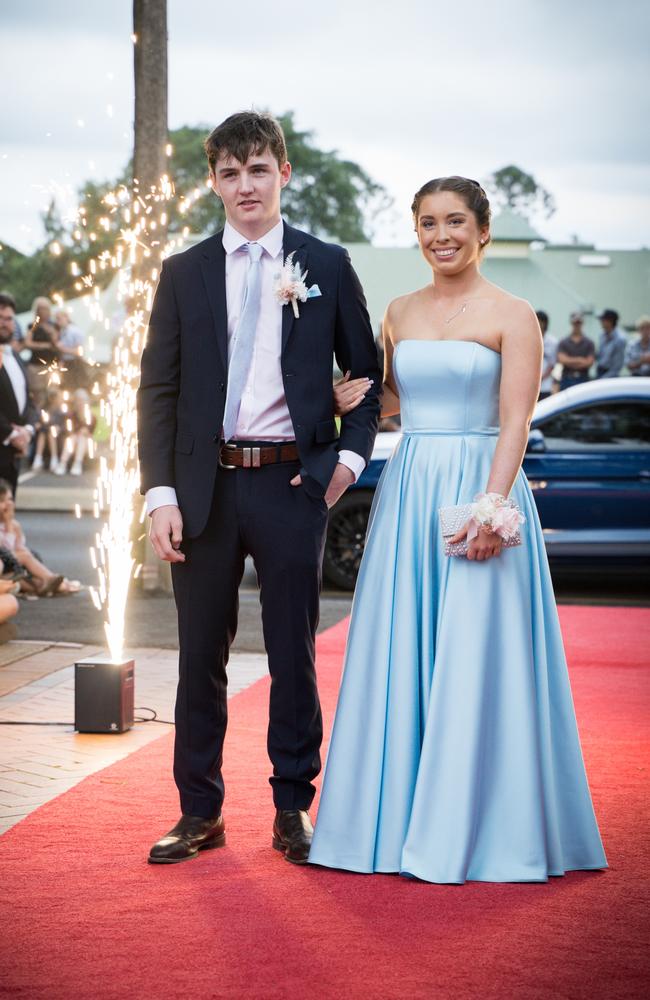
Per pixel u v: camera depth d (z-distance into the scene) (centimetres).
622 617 868
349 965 296
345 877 359
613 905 337
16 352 956
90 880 353
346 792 369
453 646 367
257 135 366
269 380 372
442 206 378
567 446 959
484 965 296
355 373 386
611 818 412
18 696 598
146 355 383
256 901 338
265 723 539
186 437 374
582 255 4984
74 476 1830
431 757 362
